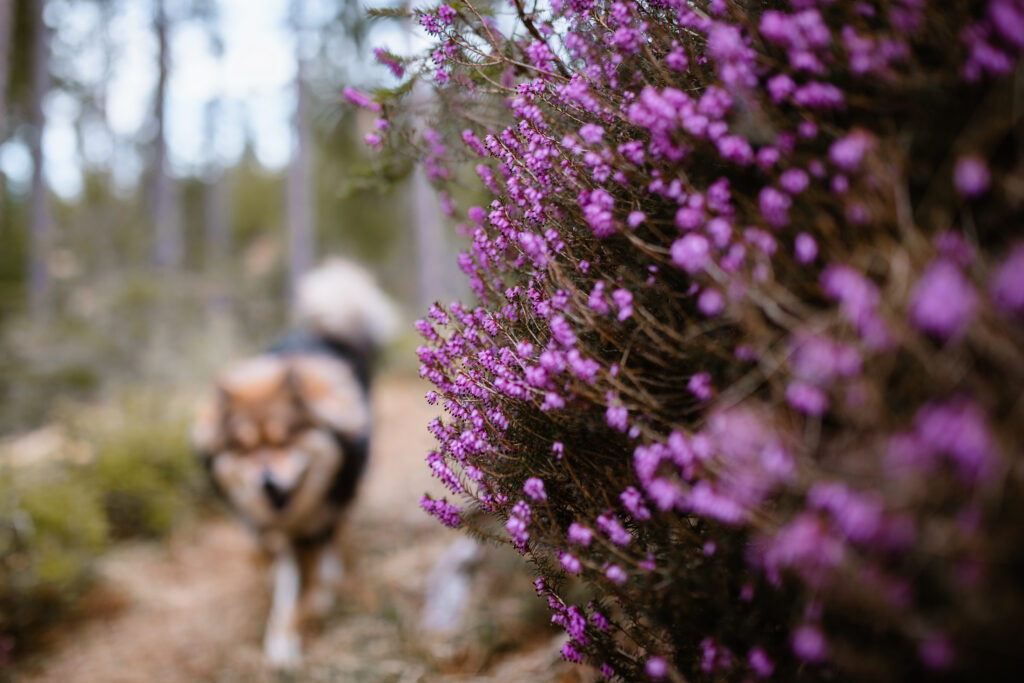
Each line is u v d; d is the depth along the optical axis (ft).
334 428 12.40
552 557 3.90
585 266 3.53
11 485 12.38
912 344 2.01
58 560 11.55
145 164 66.59
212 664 10.53
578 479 3.55
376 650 9.75
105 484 14.94
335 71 17.69
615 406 2.97
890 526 1.89
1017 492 1.80
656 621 3.17
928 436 1.80
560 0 3.97
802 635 2.25
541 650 7.93
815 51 2.62
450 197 5.83
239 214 74.64
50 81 50.08
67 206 56.75
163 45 50.44
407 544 14.12
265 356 16.47
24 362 27.53
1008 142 2.28
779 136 2.65
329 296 17.94
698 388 2.78
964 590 1.85
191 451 17.29
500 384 3.50
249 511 11.85
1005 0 2.04
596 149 3.58
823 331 2.31
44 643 11.14
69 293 38.68
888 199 2.32
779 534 2.28
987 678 2.02
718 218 2.68
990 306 1.90
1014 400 1.89
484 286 4.47
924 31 2.47
